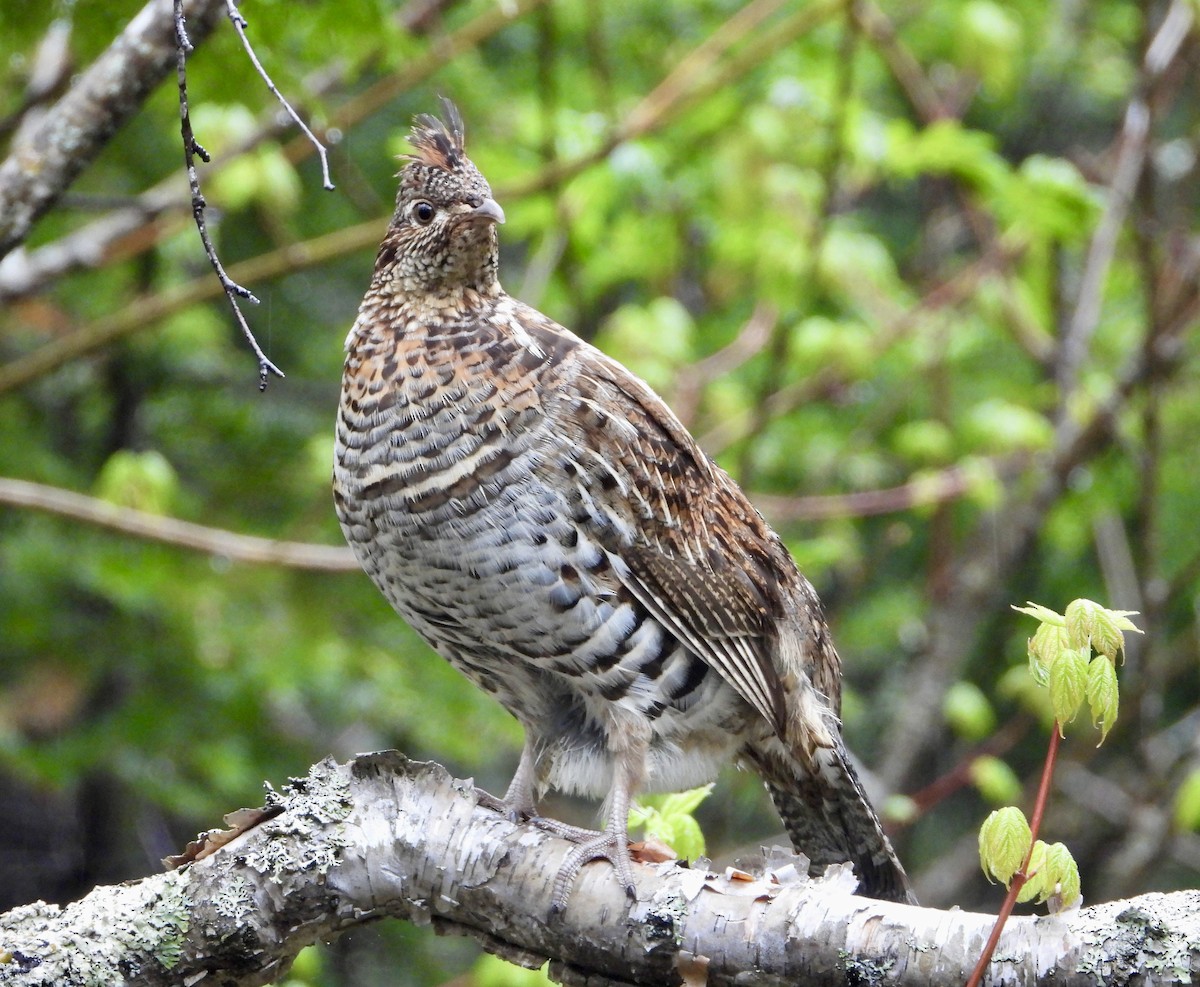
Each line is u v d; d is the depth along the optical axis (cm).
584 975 516
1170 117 1595
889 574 1548
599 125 1087
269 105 792
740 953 486
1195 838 1301
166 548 1241
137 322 962
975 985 444
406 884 520
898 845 1462
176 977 512
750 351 1174
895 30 1248
